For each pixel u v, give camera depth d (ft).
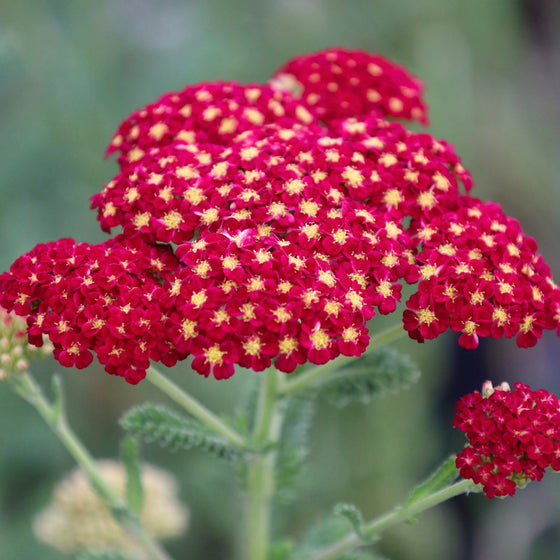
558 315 1.28
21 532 1.91
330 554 1.34
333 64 1.49
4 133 1.89
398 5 2.17
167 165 1.30
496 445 1.23
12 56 1.75
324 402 2.16
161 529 1.55
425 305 1.25
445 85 2.11
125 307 1.23
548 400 1.24
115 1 2.15
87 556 1.40
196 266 1.23
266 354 1.22
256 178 1.27
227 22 2.08
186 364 2.05
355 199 1.29
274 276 1.22
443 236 1.28
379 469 2.15
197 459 2.10
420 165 1.31
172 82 1.98
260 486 1.38
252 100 1.38
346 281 1.23
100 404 2.10
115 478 1.55
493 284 1.26
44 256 1.26
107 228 1.30
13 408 1.99
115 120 1.95
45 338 1.36
